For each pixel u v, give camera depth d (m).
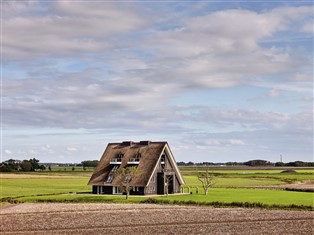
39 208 83.12
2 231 59.16
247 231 58.03
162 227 61.19
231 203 85.25
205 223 64.12
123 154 117.56
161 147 113.06
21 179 187.50
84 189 130.12
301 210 77.25
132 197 100.81
